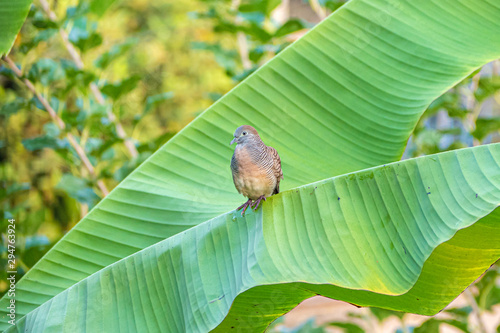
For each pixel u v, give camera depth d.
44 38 11.79
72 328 11.25
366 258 11.22
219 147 11.42
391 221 11.23
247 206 11.30
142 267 11.29
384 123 11.42
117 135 11.90
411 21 11.46
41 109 11.84
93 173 11.84
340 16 11.47
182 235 11.30
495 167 11.24
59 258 11.34
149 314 11.27
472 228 11.27
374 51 11.45
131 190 11.38
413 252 11.22
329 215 11.24
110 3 11.83
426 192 11.24
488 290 11.78
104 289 11.28
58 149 11.84
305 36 11.46
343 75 11.44
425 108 11.41
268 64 11.45
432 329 11.80
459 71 11.41
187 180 11.40
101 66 11.91
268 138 11.44
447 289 11.34
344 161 11.43
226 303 11.21
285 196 11.27
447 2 11.47
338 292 11.32
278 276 11.20
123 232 11.36
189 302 11.24
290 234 11.24
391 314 11.87
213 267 11.26
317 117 11.44
